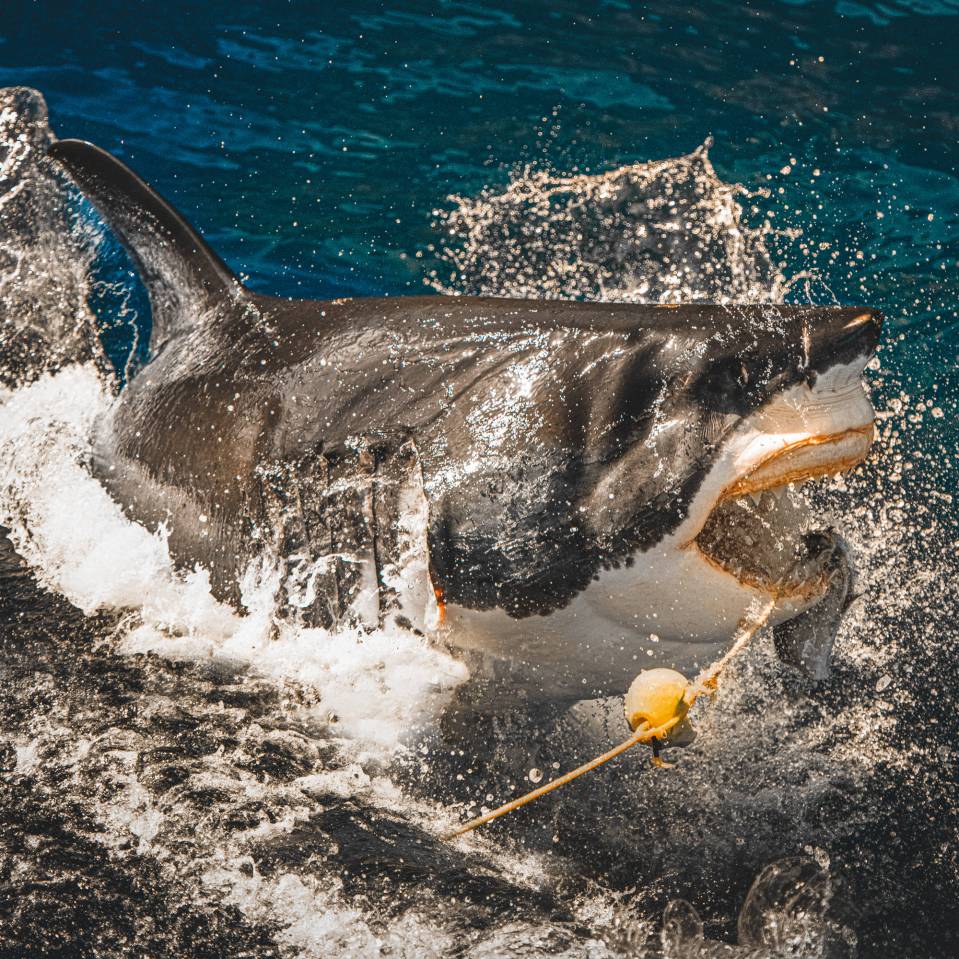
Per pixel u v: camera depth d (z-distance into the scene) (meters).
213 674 8.91
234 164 15.70
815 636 7.72
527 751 8.47
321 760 8.33
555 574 7.43
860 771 8.73
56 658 9.12
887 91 16.72
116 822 7.79
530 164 15.48
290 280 13.80
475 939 7.18
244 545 8.67
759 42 17.83
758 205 14.54
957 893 7.82
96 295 13.27
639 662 7.77
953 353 12.55
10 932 7.03
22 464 10.54
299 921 7.22
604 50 17.70
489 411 7.57
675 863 7.93
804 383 6.81
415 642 8.03
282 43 18.06
